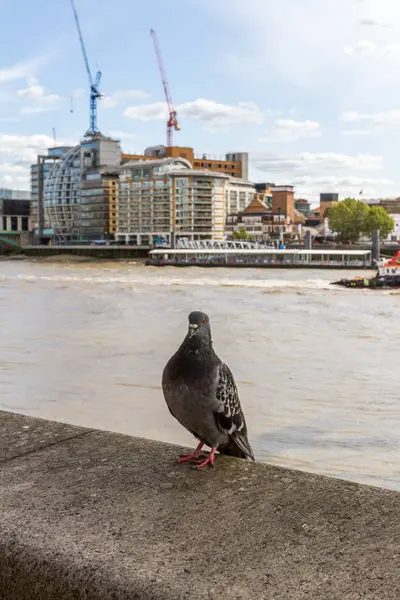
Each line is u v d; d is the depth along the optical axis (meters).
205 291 73.44
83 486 3.03
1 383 24.34
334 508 2.77
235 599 2.07
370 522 2.61
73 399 21.69
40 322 44.88
